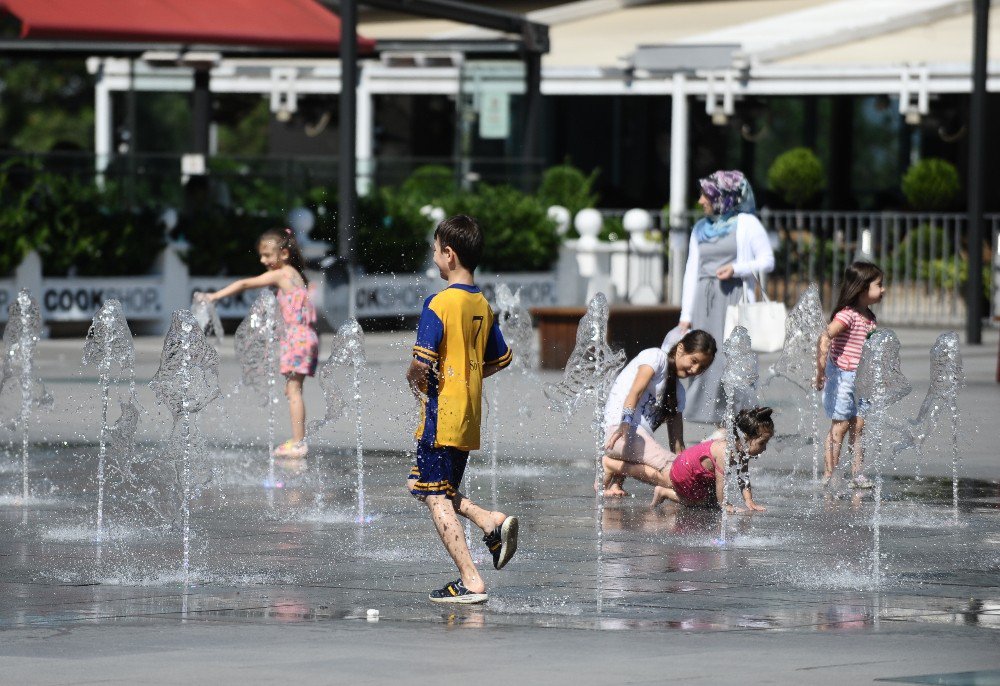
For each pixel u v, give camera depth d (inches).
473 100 3284.9
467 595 785.6
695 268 1378.0
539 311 2055.9
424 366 776.3
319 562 905.5
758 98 3255.4
